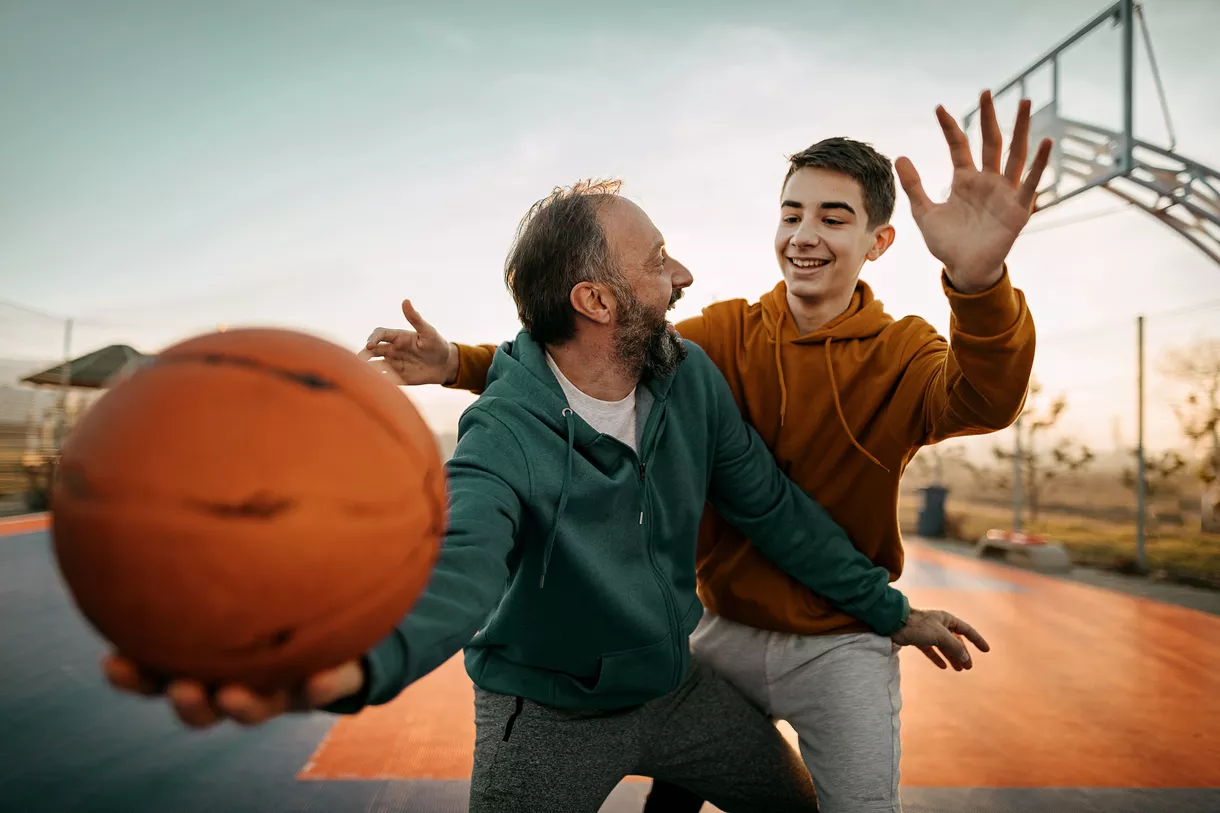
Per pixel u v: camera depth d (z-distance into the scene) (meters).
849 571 1.72
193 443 0.65
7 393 13.08
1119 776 2.85
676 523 1.66
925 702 3.73
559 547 1.44
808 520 1.74
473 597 1.03
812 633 1.78
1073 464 10.56
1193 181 9.00
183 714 0.71
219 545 0.64
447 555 1.07
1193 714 3.58
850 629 1.79
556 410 1.48
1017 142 1.30
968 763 2.96
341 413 0.72
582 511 1.47
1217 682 4.12
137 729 3.09
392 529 0.72
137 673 0.73
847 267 1.83
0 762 2.76
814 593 1.80
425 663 0.90
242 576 0.64
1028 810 2.56
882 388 1.78
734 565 1.86
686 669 1.66
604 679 1.53
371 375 0.78
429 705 3.50
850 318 1.85
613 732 1.58
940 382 1.63
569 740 1.53
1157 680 4.15
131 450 0.66
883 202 1.89
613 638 1.52
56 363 13.59
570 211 1.52
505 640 1.56
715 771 1.71
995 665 4.43
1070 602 6.48
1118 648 4.87
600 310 1.51
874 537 1.89
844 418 1.82
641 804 2.55
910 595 6.78
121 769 2.72
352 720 3.26
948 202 1.37
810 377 1.84
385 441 0.74
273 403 0.69
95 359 13.40
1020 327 1.38
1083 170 9.99
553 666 1.56
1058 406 10.52
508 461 1.39
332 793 2.55
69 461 0.68
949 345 1.65
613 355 1.55
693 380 1.70
